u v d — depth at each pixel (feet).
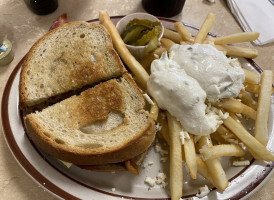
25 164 0.60
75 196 0.58
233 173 0.67
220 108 0.71
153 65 0.70
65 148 0.58
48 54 0.73
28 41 0.87
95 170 0.62
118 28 0.81
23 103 0.66
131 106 0.67
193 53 0.70
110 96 0.66
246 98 0.76
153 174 0.66
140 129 0.62
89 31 0.75
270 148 0.70
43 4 0.89
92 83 0.71
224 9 1.05
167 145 0.71
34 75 0.70
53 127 0.63
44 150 0.61
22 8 0.94
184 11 1.02
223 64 0.69
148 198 0.62
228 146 0.65
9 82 0.71
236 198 0.62
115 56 0.71
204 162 0.65
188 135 0.64
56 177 0.60
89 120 0.64
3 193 0.62
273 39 0.95
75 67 0.70
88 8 0.98
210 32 0.91
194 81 0.67
